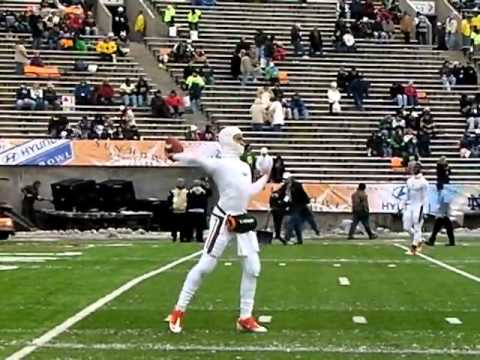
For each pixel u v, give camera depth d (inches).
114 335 459.2
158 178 1523.1
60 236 1327.5
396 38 2039.9
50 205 1483.8
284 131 1706.4
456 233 1438.2
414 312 542.3
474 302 589.3
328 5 2095.2
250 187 472.4
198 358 401.7
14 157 1491.1
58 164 1503.4
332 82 1829.5
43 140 1504.7
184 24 2006.6
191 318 514.0
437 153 1716.3
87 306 563.5
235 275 746.8
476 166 1678.2
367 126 1743.4
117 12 1978.3
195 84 1733.5
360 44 1984.5
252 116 1708.9
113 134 1562.5
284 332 469.7
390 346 430.9
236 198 467.5
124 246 1120.8
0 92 1685.5
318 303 581.0
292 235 1337.4
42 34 1833.2
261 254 1004.6
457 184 1565.0
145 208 1453.0
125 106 1684.3
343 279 730.8
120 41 1921.8
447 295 626.5
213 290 643.5
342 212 1505.9
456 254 1012.5
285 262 896.9
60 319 511.5
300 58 1913.1
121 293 628.4
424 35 2042.3
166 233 1396.4
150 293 629.0
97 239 1278.3
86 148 1513.3
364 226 1343.5
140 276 743.1
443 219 1166.3
